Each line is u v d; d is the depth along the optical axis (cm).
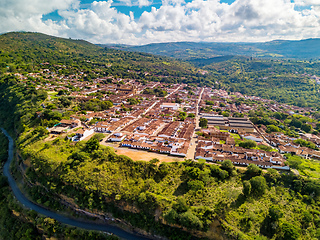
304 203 9312
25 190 11675
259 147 14238
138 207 9194
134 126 17012
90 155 11288
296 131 19688
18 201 11038
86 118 17625
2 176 12562
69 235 9125
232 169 10850
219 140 15050
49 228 9425
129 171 10638
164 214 8600
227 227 7962
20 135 14925
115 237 8888
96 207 9606
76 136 14038
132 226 9244
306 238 7775
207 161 12119
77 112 18838
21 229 9925
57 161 11119
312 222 8356
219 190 9750
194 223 8019
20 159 13062
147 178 10400
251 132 18212
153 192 9550
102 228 9444
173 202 8888
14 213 10750
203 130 17138
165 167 10600
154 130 16612
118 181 10012
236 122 19838
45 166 11081
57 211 10288
